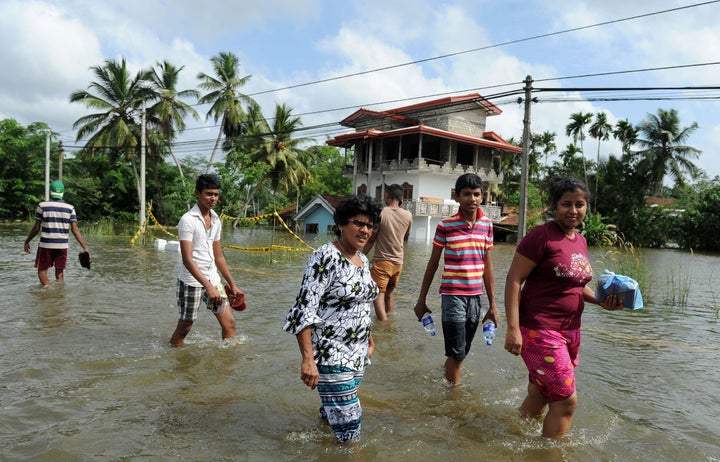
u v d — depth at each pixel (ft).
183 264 16.25
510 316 10.57
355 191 122.01
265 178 134.51
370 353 11.05
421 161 104.94
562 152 163.32
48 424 10.57
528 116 49.11
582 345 18.89
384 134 108.88
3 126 133.80
